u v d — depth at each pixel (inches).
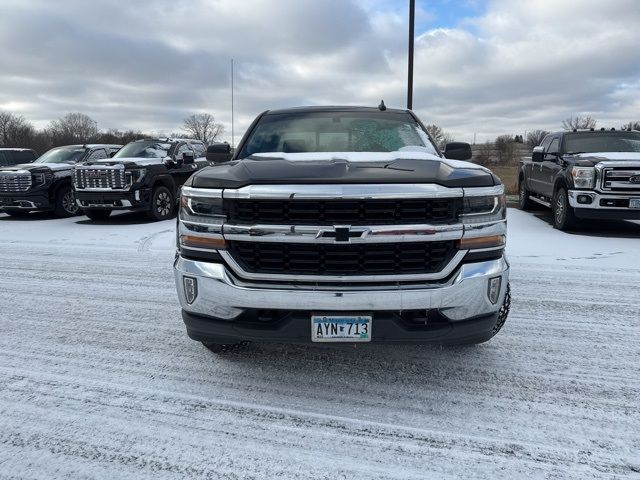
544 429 96.6
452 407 105.0
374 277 97.3
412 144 152.6
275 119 167.9
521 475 82.9
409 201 97.0
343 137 155.4
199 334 108.7
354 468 84.9
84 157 469.4
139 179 387.5
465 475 83.0
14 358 130.6
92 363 127.3
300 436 94.4
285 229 97.2
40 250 283.0
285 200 97.0
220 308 102.0
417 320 100.4
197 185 104.9
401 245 98.1
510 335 145.9
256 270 100.3
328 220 97.1
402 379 118.2
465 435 94.7
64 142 3024.1
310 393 111.3
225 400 108.1
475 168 109.5
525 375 120.1
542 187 380.2
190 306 105.6
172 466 85.4
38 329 153.1
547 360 128.6
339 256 98.0
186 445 91.5
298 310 98.5
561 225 325.7
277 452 89.4
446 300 98.1
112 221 411.8
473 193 99.4
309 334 99.3
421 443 92.0
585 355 131.6
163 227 372.5
